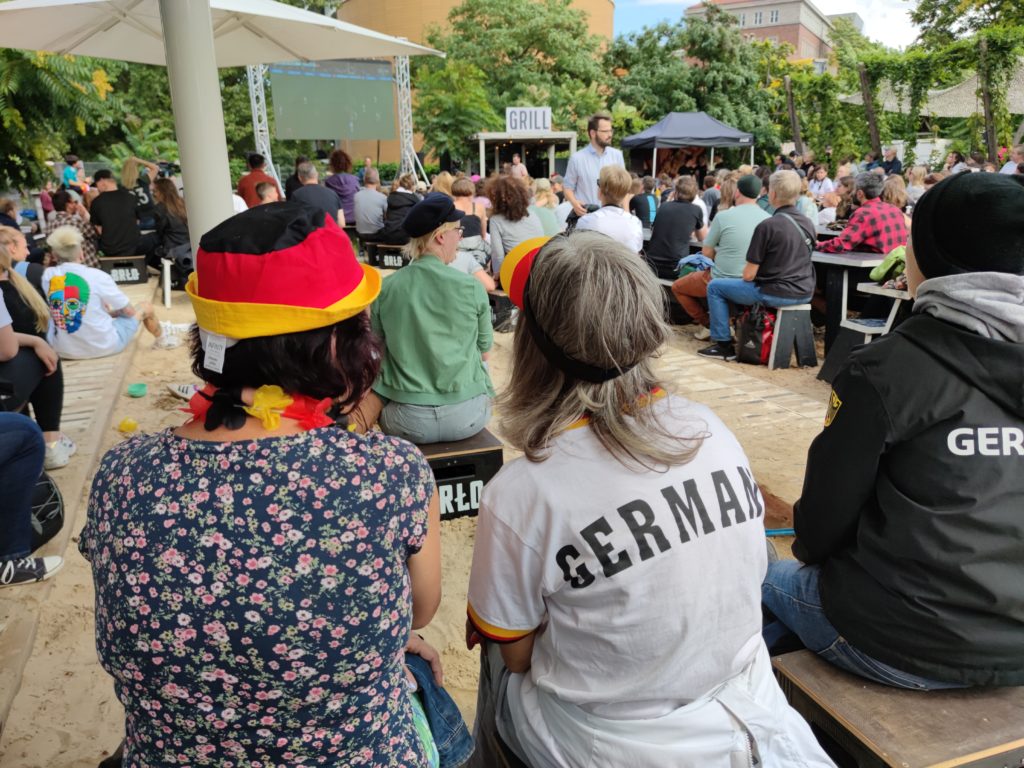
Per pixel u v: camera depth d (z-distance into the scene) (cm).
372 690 111
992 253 150
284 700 103
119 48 536
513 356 143
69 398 480
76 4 416
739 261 611
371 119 1552
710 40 2814
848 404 160
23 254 505
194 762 106
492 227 645
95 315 542
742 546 132
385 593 108
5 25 447
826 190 1403
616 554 125
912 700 163
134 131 1783
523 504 130
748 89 2884
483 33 2758
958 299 150
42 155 879
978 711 160
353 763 111
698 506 129
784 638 197
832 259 594
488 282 636
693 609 127
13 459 275
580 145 2725
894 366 154
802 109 2536
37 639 263
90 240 870
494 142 2034
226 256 102
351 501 105
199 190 346
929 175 1142
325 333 108
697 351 658
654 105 2859
